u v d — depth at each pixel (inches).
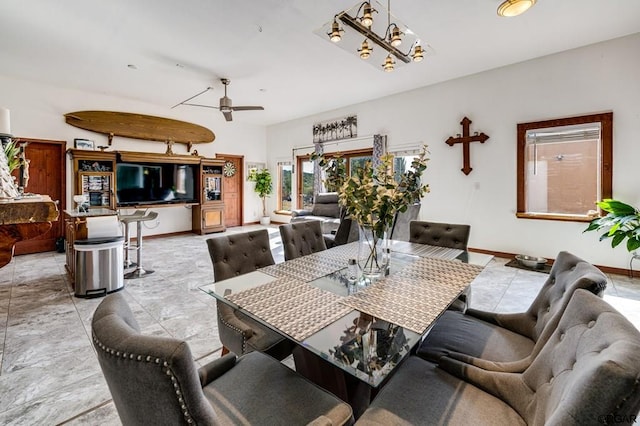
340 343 42.0
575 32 140.6
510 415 39.2
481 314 66.7
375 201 64.6
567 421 25.0
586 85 155.6
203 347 86.6
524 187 178.2
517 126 177.8
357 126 257.0
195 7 117.3
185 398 26.1
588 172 160.9
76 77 194.2
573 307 40.8
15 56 162.7
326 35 136.2
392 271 70.7
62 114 216.5
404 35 138.1
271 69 180.4
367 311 49.8
